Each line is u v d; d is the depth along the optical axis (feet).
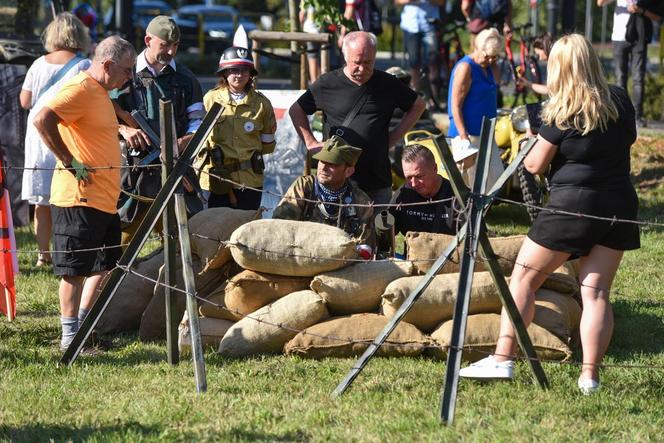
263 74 193.36
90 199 47.50
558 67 40.34
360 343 47.44
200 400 41.29
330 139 51.65
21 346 50.72
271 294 49.44
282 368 46.14
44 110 45.75
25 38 90.74
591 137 40.45
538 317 48.37
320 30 95.96
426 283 41.83
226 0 305.53
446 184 53.52
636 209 41.73
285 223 49.08
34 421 38.93
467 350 46.73
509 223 85.46
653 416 39.70
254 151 60.23
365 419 38.81
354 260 47.06
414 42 122.42
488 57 74.23
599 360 42.19
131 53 47.44
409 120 59.26
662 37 122.93
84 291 50.62
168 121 44.96
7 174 82.38
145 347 50.60
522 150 40.50
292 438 36.99
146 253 71.36
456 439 36.65
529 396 41.81
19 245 75.20
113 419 38.83
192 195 58.44
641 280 65.57
